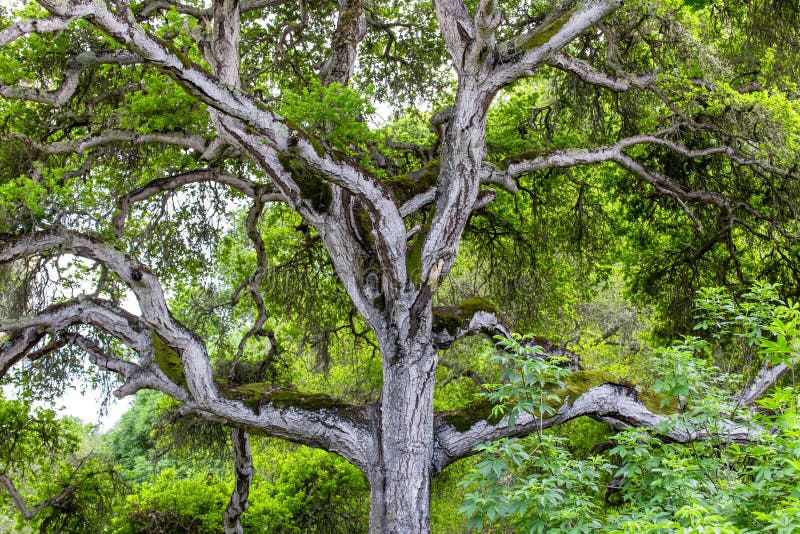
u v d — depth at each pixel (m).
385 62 11.80
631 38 9.67
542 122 11.71
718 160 10.59
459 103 6.83
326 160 6.23
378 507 7.16
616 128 11.84
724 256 11.66
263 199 9.26
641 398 7.80
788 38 9.76
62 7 4.71
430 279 6.98
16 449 11.52
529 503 5.18
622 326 19.23
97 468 12.24
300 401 7.54
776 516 4.31
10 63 7.59
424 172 8.30
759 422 5.69
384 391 7.31
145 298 7.09
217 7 7.31
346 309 12.30
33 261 8.27
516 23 9.95
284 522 13.43
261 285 11.57
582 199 11.99
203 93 5.62
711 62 8.77
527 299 11.56
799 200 10.04
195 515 13.22
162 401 11.63
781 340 5.10
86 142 8.17
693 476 5.27
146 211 10.09
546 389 7.48
